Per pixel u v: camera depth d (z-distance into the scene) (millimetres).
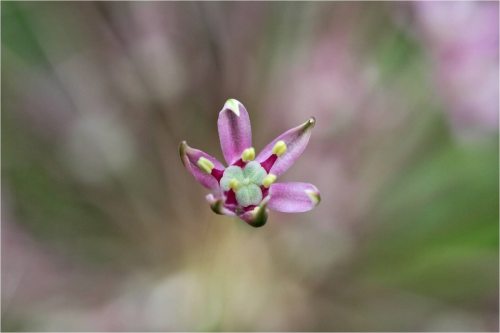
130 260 206
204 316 203
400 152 208
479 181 204
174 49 207
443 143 205
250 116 207
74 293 204
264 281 205
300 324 204
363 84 208
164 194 206
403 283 204
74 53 209
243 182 149
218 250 204
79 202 207
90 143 206
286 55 209
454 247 202
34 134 206
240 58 208
